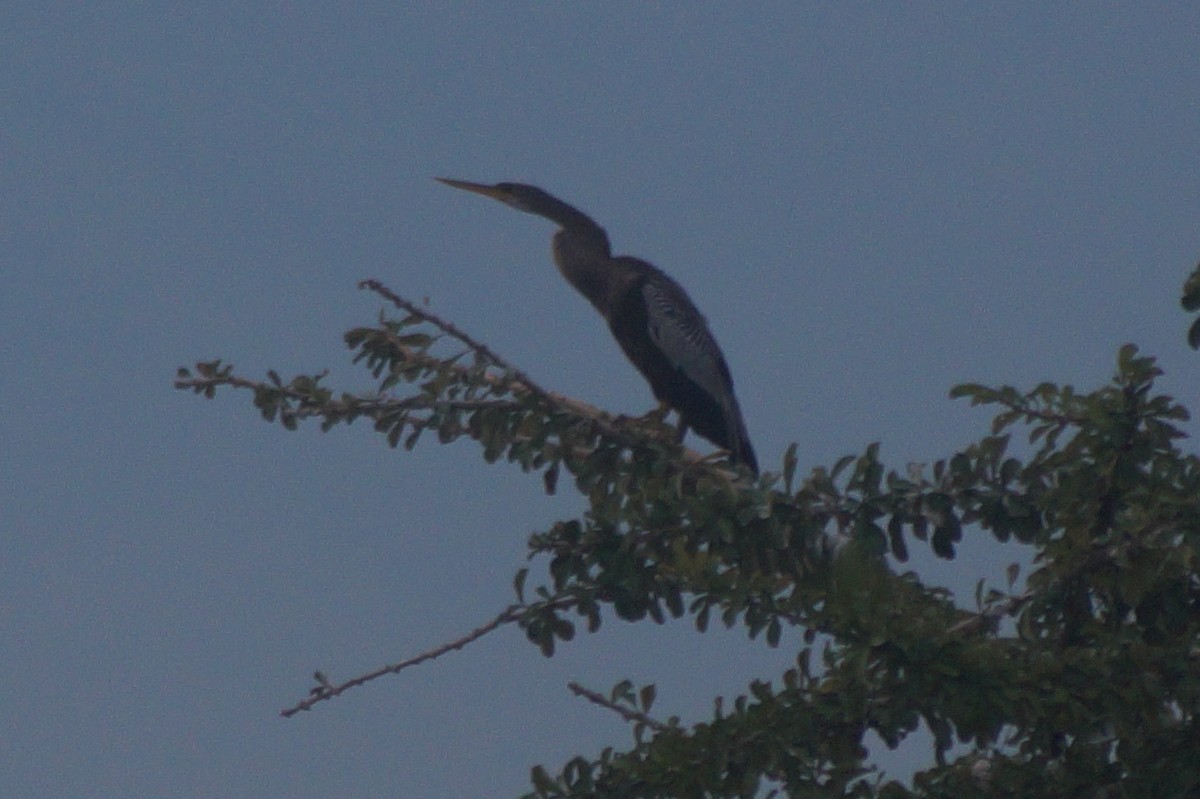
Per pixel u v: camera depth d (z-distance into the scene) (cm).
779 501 1178
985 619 1148
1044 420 1146
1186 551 1071
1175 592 1108
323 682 1236
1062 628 1144
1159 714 1062
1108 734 1046
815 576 1190
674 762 1065
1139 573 1074
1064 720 1052
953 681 1027
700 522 1183
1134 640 1054
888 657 1041
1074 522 1138
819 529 1181
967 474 1153
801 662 1091
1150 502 1088
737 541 1195
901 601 1111
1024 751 1080
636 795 1080
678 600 1195
